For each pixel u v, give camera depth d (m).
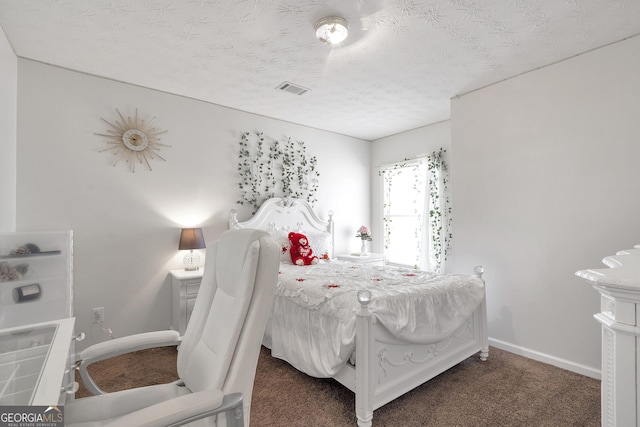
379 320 1.84
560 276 2.54
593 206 2.38
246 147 3.79
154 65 2.67
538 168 2.68
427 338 2.09
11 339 1.16
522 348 2.74
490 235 2.99
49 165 2.62
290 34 2.22
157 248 3.14
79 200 2.75
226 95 3.32
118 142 2.95
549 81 2.63
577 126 2.46
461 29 2.15
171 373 2.45
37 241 2.25
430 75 2.84
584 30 2.16
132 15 2.00
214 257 1.37
